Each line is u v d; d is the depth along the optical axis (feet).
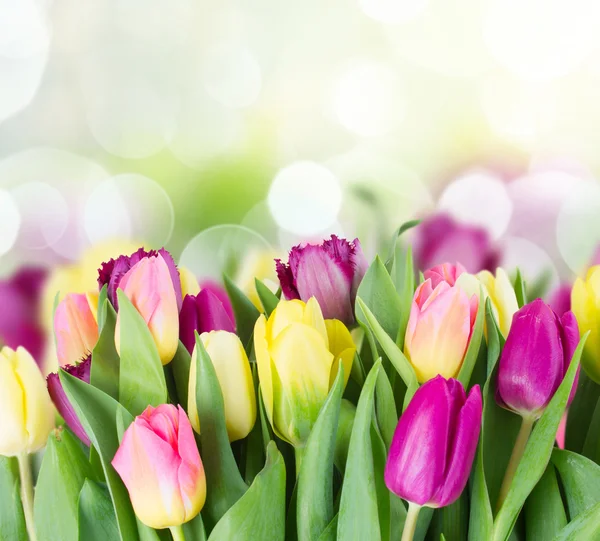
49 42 7.30
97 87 7.34
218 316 2.66
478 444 2.48
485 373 2.61
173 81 7.55
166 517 2.38
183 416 2.38
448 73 7.43
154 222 6.91
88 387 2.48
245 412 2.53
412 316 2.51
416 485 2.34
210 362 2.47
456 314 2.46
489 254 3.59
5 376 2.64
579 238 6.49
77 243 6.82
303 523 2.47
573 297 2.66
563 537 2.40
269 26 7.55
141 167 7.13
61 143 7.24
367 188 3.18
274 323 2.50
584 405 2.79
